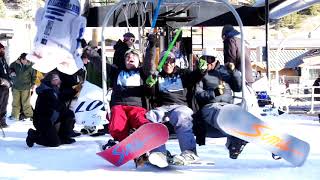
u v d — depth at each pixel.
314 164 6.54
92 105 9.48
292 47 44.59
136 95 6.39
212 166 6.41
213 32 43.12
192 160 6.04
